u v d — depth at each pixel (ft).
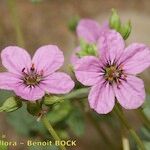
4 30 1.06
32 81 0.49
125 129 0.57
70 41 1.05
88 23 0.70
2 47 1.03
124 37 0.55
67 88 0.48
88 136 0.90
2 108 0.48
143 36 1.03
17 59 0.51
